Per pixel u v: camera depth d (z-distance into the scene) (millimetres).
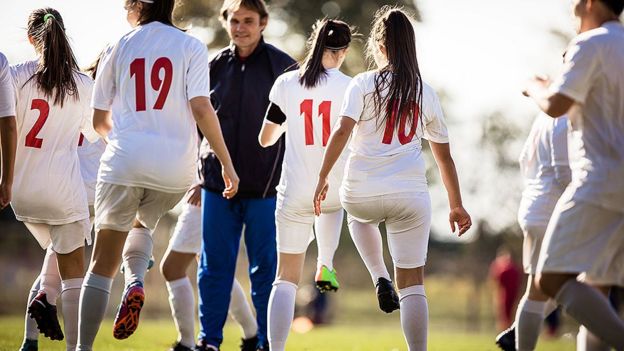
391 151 20047
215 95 25875
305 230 22047
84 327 19375
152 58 19609
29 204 21781
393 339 47312
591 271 16422
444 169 21109
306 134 22000
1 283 95875
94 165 25031
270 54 25938
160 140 19359
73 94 22094
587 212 15945
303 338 46656
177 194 19938
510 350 23422
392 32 20422
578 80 15898
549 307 22062
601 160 16000
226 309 25594
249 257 26062
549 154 20359
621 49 16031
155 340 37500
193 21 89750
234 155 25469
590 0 16719
